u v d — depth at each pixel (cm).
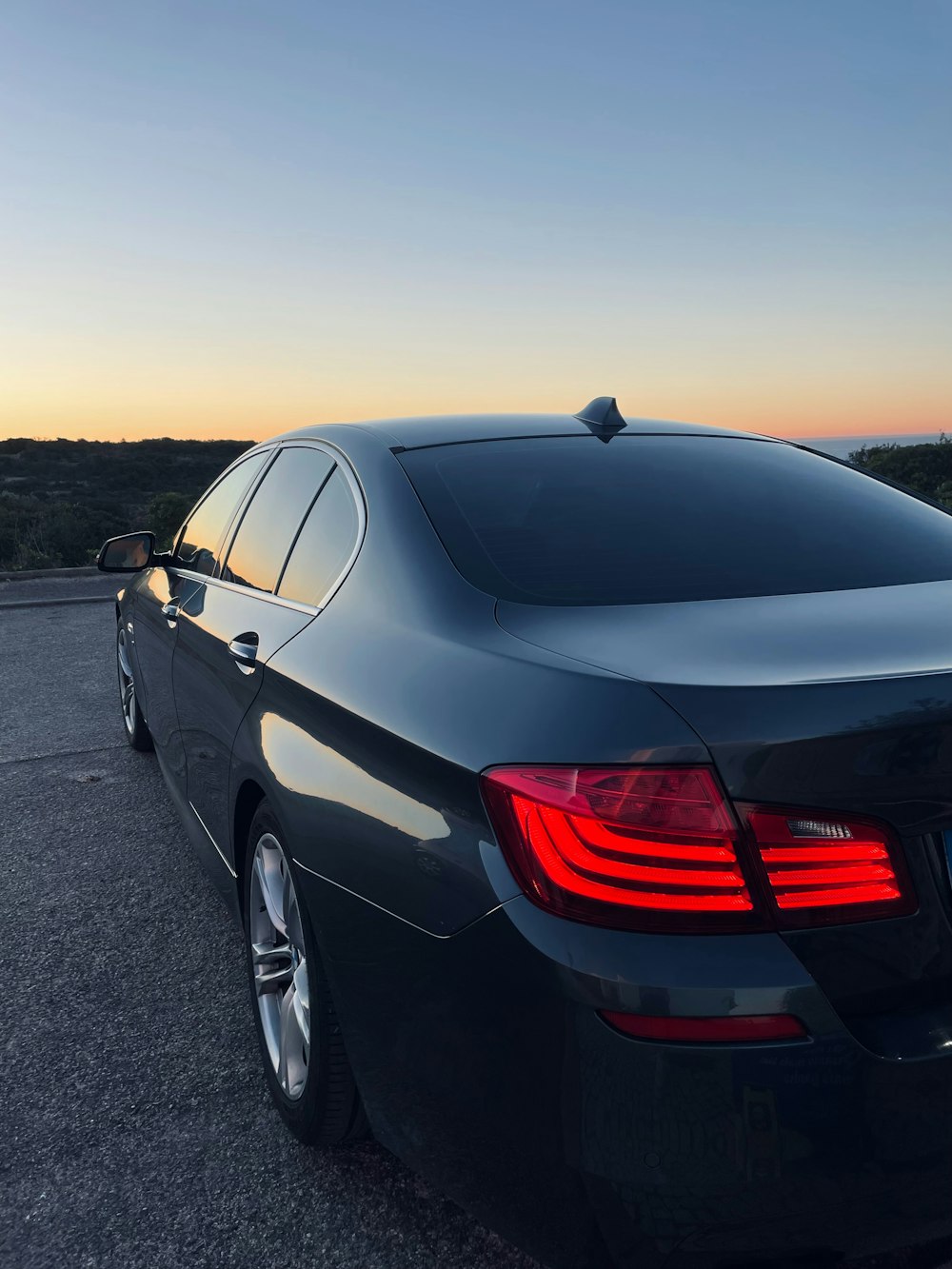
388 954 158
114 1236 191
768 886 126
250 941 238
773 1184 126
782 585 182
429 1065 152
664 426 274
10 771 491
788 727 127
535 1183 138
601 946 128
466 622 174
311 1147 215
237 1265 184
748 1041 124
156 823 415
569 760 132
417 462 231
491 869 138
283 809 194
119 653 511
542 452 239
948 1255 161
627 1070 126
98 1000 278
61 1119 226
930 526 223
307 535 251
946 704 130
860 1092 126
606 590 179
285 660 213
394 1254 186
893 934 129
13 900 343
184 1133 221
